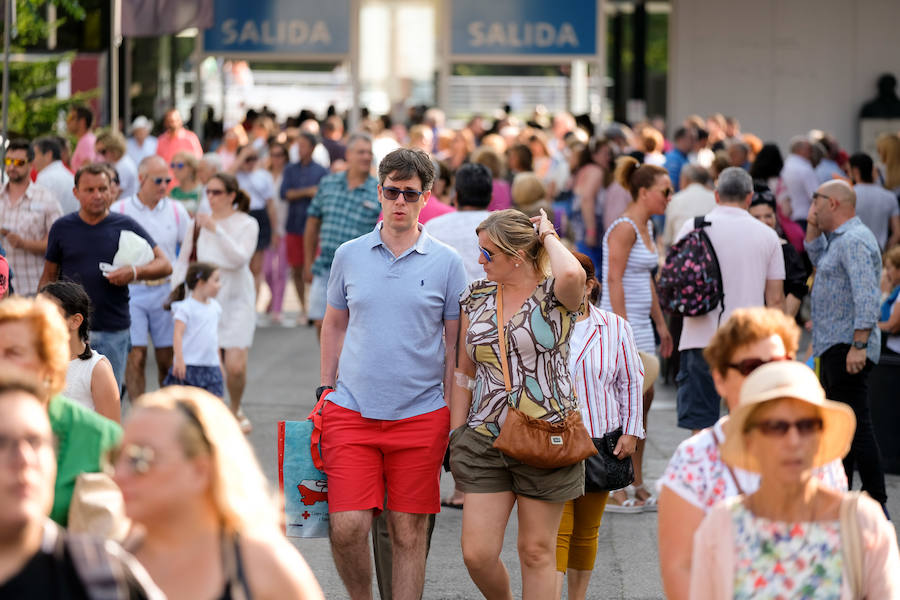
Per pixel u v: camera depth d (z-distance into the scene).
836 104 86.31
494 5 74.69
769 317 12.41
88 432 14.05
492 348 17.45
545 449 17.06
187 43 72.19
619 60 91.88
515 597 21.22
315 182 52.38
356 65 73.88
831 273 25.45
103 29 60.19
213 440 9.77
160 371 33.59
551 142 67.62
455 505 27.02
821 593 11.16
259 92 90.31
